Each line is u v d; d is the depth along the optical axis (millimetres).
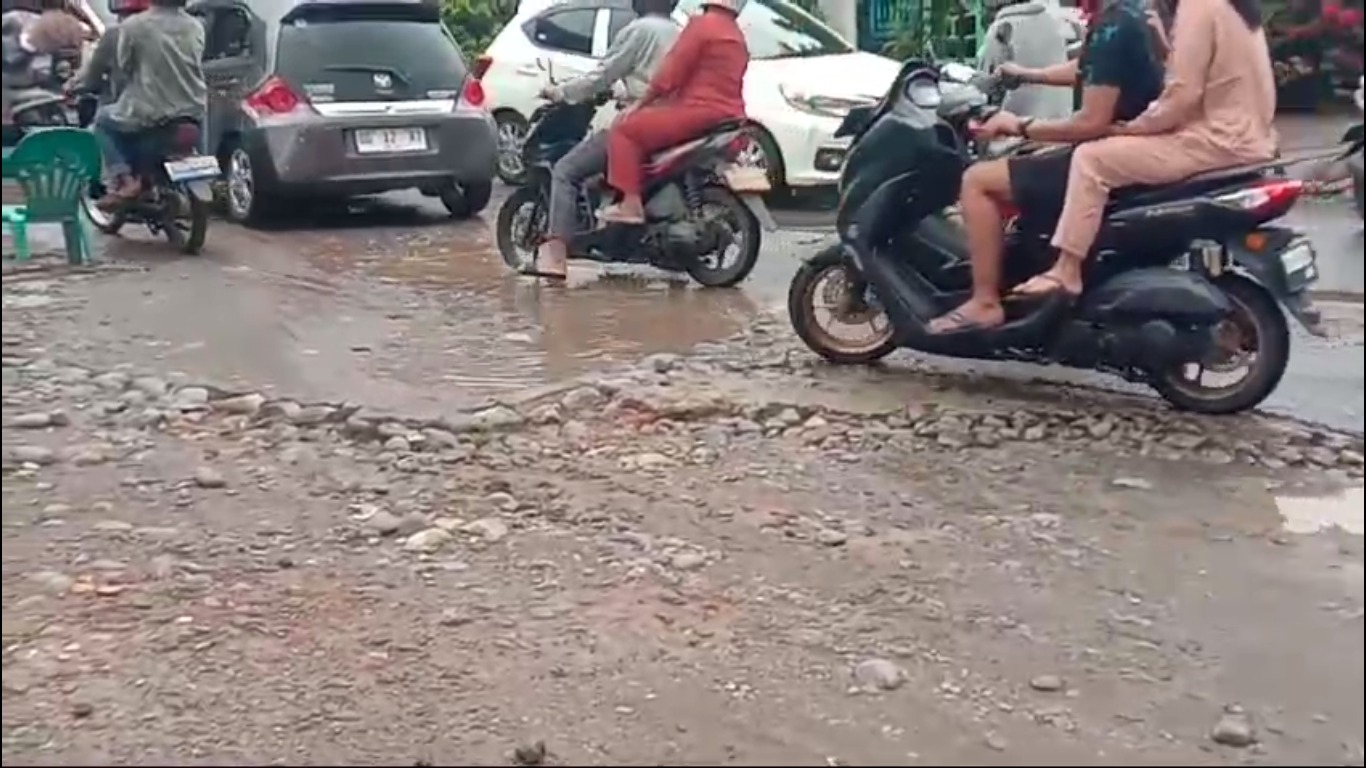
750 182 8219
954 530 4742
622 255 8367
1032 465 5363
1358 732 3465
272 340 7086
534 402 6020
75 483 5094
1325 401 5785
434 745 3428
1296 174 5164
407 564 4449
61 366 6484
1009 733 3486
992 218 5941
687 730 3496
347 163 10562
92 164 8148
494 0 16641
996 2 12172
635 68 8414
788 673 3777
